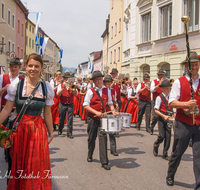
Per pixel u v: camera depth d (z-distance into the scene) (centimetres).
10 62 537
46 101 314
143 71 1927
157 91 841
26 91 299
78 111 1340
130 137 814
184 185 410
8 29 3036
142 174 460
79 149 642
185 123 374
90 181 423
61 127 833
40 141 291
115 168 493
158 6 1650
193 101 339
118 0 2845
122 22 2616
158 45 1650
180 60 1448
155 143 586
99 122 517
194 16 1366
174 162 396
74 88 795
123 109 1027
